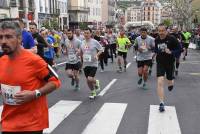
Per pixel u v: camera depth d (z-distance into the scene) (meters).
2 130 3.81
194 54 30.22
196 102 9.72
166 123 7.63
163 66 8.75
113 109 8.87
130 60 23.64
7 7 41.69
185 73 16.22
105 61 19.36
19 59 3.72
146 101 9.80
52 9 60.38
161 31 8.70
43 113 3.83
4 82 3.72
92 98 10.11
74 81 13.07
